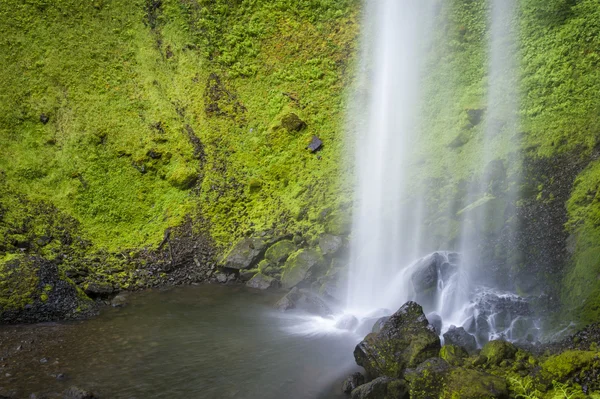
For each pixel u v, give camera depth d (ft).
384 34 56.08
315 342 30.17
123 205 46.78
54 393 23.48
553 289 30.50
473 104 45.70
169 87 55.11
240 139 52.49
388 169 46.32
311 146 50.70
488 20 51.67
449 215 39.06
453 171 42.27
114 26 56.54
